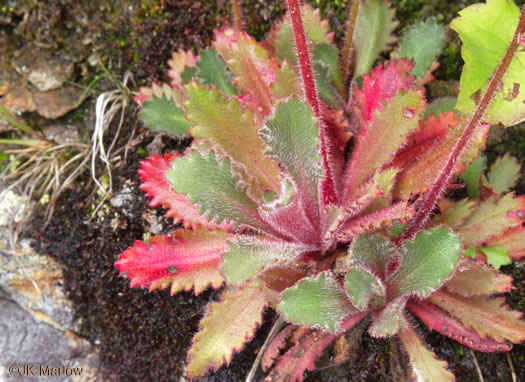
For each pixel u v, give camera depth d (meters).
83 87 0.31
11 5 0.31
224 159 0.23
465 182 0.27
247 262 0.23
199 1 0.31
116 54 0.31
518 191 0.28
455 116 0.26
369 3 0.29
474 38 0.22
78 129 0.31
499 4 0.22
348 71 0.29
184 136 0.28
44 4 0.31
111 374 0.30
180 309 0.29
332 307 0.23
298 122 0.22
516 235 0.25
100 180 0.30
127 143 0.30
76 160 0.30
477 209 0.25
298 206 0.24
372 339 0.27
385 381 0.26
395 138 0.24
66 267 0.30
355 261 0.23
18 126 0.30
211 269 0.24
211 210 0.23
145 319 0.29
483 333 0.24
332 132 0.26
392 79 0.25
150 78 0.31
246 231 0.25
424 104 0.23
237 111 0.24
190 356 0.24
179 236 0.24
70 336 0.30
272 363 0.26
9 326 0.31
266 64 0.25
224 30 0.28
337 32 0.30
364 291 0.23
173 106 0.28
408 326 0.25
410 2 0.30
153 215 0.29
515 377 0.26
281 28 0.28
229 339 0.24
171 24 0.31
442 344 0.26
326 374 0.27
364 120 0.25
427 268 0.23
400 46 0.28
